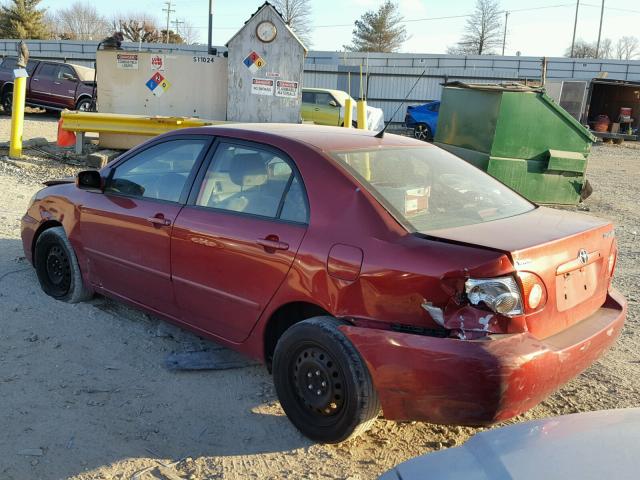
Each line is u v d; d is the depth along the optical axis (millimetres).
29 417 3375
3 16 60906
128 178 4430
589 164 19391
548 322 3027
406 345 2828
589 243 3330
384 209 3162
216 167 3889
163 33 65375
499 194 3873
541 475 1803
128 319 4707
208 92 13156
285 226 3395
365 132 4215
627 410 2229
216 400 3656
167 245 3961
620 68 36938
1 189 9305
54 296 5000
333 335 3059
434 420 2875
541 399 2900
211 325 3859
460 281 2791
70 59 35188
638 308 5629
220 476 2980
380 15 69625
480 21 69125
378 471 3064
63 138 12523
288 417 3371
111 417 3428
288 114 12805
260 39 12500
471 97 11148
